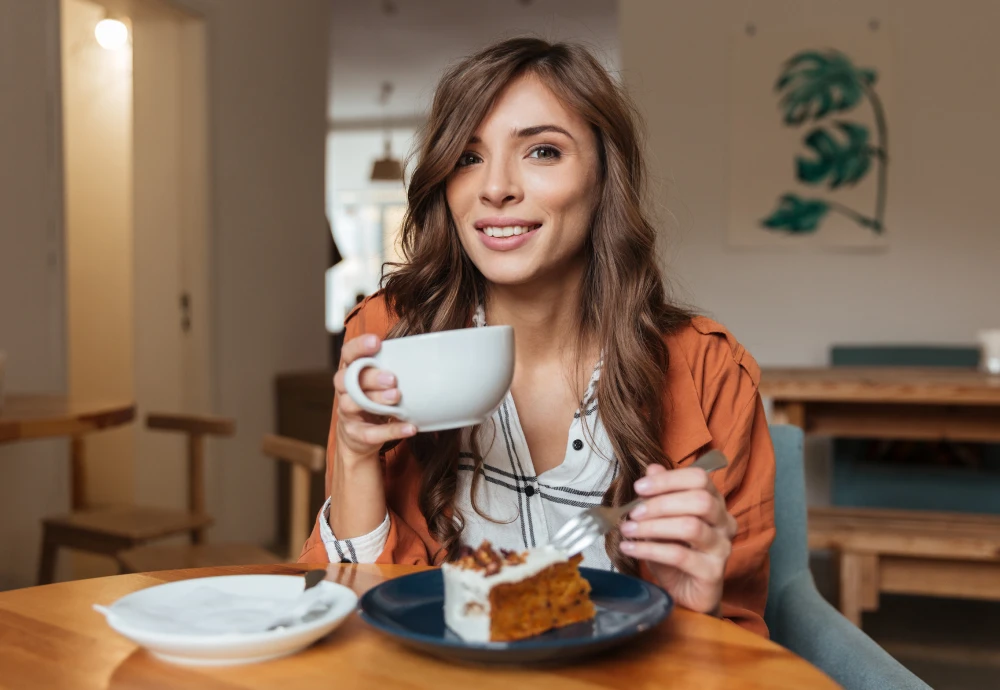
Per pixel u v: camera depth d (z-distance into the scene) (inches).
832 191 163.5
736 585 37.3
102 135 169.5
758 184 165.8
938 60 159.8
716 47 165.9
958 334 161.5
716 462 30.5
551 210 38.0
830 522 103.7
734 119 165.8
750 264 167.0
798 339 166.4
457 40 283.7
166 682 22.8
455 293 43.1
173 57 139.6
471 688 22.5
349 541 35.9
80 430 77.5
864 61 161.5
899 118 161.3
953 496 133.2
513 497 41.2
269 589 28.3
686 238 168.6
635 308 40.4
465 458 41.6
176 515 99.3
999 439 114.5
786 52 163.6
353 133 407.2
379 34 277.1
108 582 31.7
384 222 454.0
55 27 108.7
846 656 42.0
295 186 163.6
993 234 159.5
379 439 31.1
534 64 38.4
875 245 162.7
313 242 170.1
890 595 134.0
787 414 114.1
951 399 105.0
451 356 28.2
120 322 170.2
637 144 41.3
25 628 26.8
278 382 157.2
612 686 22.7
